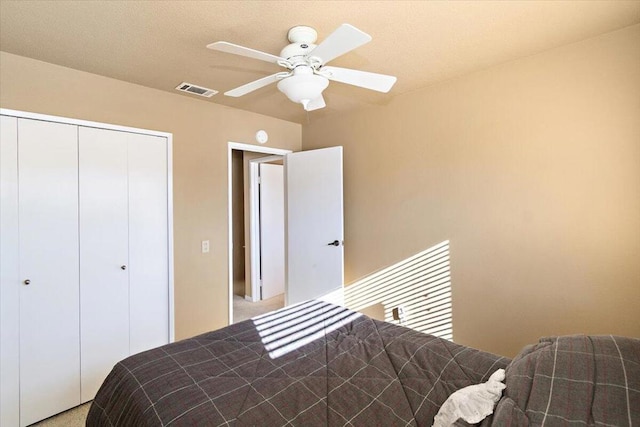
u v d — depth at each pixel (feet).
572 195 6.79
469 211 8.32
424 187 9.20
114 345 8.15
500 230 7.81
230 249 10.52
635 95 6.05
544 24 5.91
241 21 5.61
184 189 9.47
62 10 5.26
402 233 9.77
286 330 6.17
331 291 11.12
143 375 4.51
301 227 11.88
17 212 6.79
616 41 6.19
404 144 9.64
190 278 9.61
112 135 8.11
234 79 8.20
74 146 7.54
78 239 7.57
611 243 6.37
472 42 6.54
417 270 9.42
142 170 8.63
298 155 11.93
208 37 6.15
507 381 3.88
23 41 6.26
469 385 4.28
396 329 6.17
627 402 2.99
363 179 10.77
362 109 10.73
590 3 5.29
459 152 8.45
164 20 5.57
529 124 7.29
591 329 6.62
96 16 5.44
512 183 7.59
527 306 7.44
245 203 15.44
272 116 11.69
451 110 8.56
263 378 4.52
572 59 6.68
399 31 6.04
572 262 6.82
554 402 3.24
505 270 7.75
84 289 7.68
